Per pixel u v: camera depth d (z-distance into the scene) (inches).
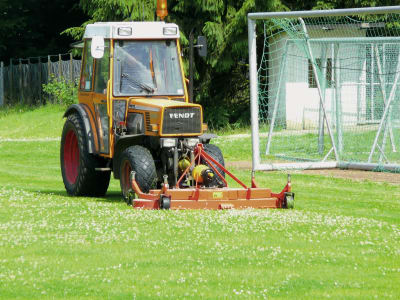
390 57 3152.1
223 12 4239.7
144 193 1649.9
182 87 1846.7
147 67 1835.6
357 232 1343.5
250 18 2504.9
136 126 1744.6
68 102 5068.9
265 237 1280.8
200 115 1704.0
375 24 3983.8
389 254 1168.2
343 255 1154.0
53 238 1264.8
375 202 1780.3
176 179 1652.3
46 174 2532.0
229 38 4141.2
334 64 3021.7
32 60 6658.5
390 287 976.3
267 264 1087.0
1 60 6702.8
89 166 1908.2
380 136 3107.8
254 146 2490.2
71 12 6697.8
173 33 1859.0
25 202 1749.5
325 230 1359.5
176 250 1171.3
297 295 933.2
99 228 1348.4
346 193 1939.0
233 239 1258.0
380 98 3115.2
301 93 3791.8
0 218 1485.0
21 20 6397.6
